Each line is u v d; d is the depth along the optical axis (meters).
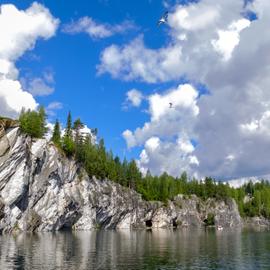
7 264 52.50
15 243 80.62
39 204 128.12
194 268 55.28
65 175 145.25
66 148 150.25
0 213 104.00
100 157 186.25
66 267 51.88
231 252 77.94
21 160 111.62
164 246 88.75
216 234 154.38
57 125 152.50
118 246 85.00
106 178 186.88
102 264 56.03
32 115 129.50
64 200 142.25
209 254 73.62
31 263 54.00
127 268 53.38
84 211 158.88
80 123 164.62
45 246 76.88
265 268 56.59
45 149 128.50
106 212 178.38
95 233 138.75
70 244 84.38
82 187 158.62
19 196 111.31
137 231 172.88
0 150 105.25
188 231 185.12
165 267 55.41
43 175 128.25
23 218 117.31
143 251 75.69
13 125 109.44
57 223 139.88
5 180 106.94
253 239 121.31
